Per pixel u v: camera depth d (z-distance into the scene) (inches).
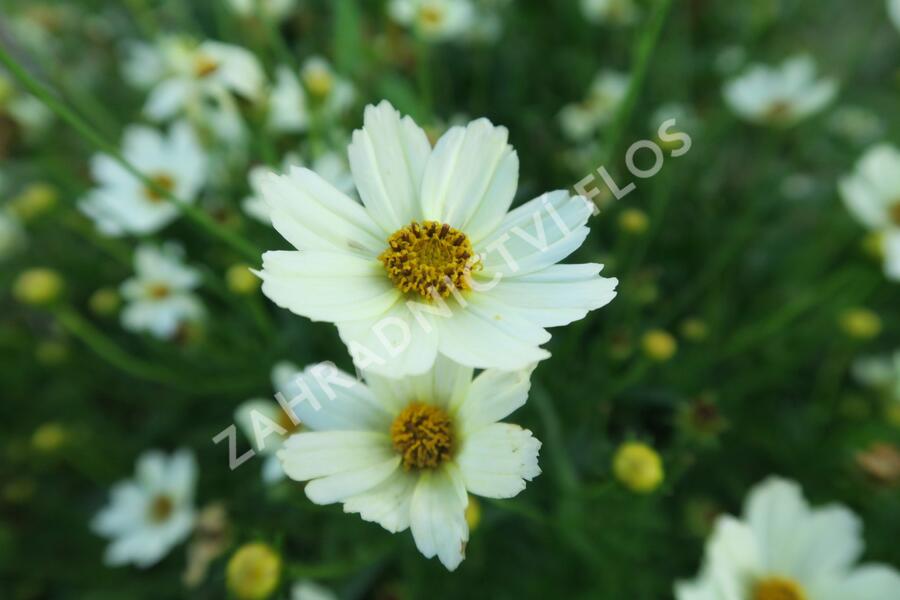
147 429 12.2
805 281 12.6
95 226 11.3
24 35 13.2
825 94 11.8
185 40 10.9
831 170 15.0
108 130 12.2
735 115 13.2
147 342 12.1
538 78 15.0
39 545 12.1
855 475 9.0
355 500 5.6
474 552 8.8
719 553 7.3
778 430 11.3
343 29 10.0
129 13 17.1
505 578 9.8
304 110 9.0
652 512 8.8
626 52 14.6
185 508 9.8
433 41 12.4
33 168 14.2
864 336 10.5
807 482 10.7
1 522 12.0
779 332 11.6
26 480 12.3
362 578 8.7
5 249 13.3
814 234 13.4
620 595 9.1
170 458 11.5
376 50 11.9
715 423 7.8
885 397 11.0
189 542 11.3
